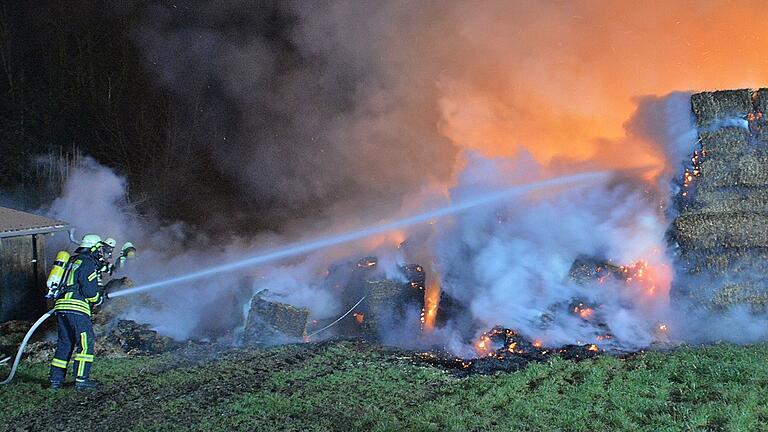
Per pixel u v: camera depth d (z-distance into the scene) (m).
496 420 6.49
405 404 7.17
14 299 12.10
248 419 6.93
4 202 19.88
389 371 8.34
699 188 9.74
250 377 8.42
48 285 8.37
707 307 9.44
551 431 6.18
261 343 10.65
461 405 6.94
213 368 8.98
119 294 11.77
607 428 6.13
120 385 8.46
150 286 13.54
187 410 7.36
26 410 7.66
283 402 7.29
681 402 6.56
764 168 9.57
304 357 9.25
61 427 7.11
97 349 10.20
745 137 9.68
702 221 9.59
